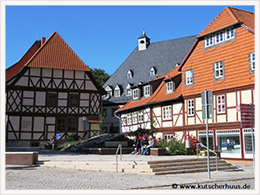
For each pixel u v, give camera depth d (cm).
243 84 2197
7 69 4022
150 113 3095
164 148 2058
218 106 2380
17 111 3384
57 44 3822
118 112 3825
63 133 3528
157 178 1248
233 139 2238
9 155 1648
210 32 2469
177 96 2712
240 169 1672
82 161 1592
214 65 2442
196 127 2527
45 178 1170
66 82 3619
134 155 2109
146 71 4847
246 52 2200
